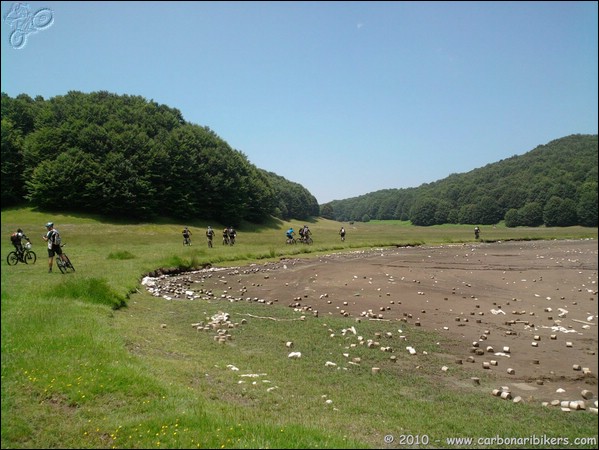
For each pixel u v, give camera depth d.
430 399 10.29
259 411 9.05
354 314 19.64
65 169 89.44
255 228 120.06
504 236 81.31
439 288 26.36
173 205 104.50
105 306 17.47
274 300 22.94
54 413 8.38
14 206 94.38
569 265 38.00
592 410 9.66
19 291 18.50
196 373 11.17
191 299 22.70
